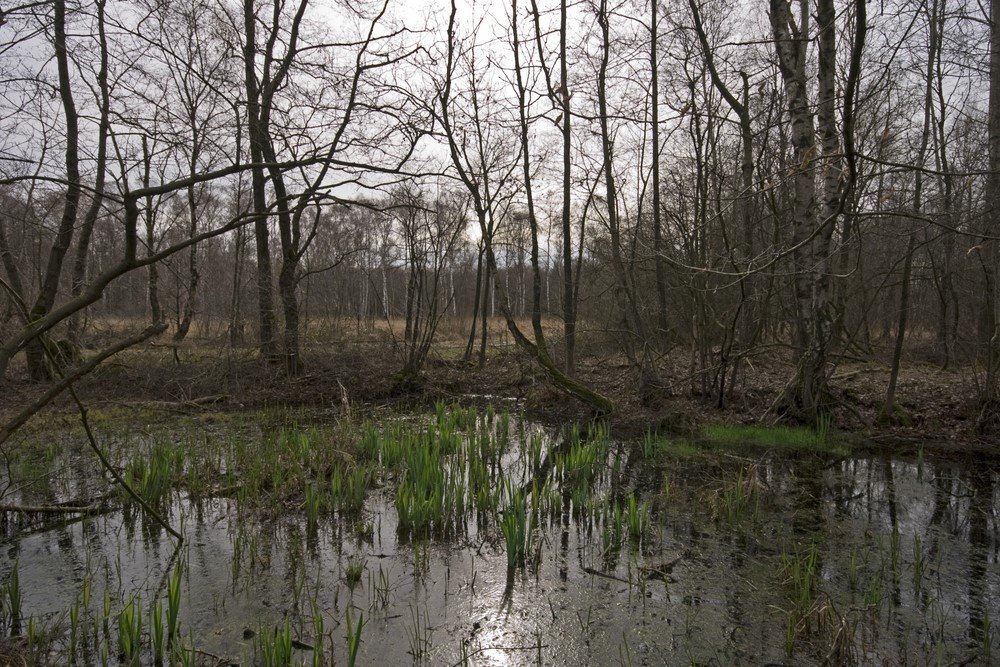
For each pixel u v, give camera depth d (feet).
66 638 14.82
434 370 61.52
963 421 34.94
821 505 24.80
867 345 48.44
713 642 14.94
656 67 44.96
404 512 22.07
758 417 39.45
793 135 33.32
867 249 43.57
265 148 19.56
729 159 53.16
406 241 61.31
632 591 17.46
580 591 17.47
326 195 12.84
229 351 53.78
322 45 30.09
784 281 38.19
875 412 37.81
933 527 22.41
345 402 45.34
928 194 33.53
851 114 14.14
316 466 28.45
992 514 23.72
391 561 19.42
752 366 49.62
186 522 22.49
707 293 42.88
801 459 31.86
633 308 45.73
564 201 48.21
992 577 18.28
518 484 27.96
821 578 18.17
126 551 19.97
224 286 71.10
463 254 101.65
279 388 52.19
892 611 16.24
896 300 53.47
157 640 13.97
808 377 36.83
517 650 14.62
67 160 42.73
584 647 14.75
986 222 33.58
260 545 20.48
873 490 26.76
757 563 19.24
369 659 14.21
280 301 58.65
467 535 21.59
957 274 37.14
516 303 128.06
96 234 57.77
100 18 19.40
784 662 14.11
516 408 49.47
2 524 22.16
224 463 30.07
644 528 21.77
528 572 18.63
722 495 25.57
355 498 23.79
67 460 30.25
